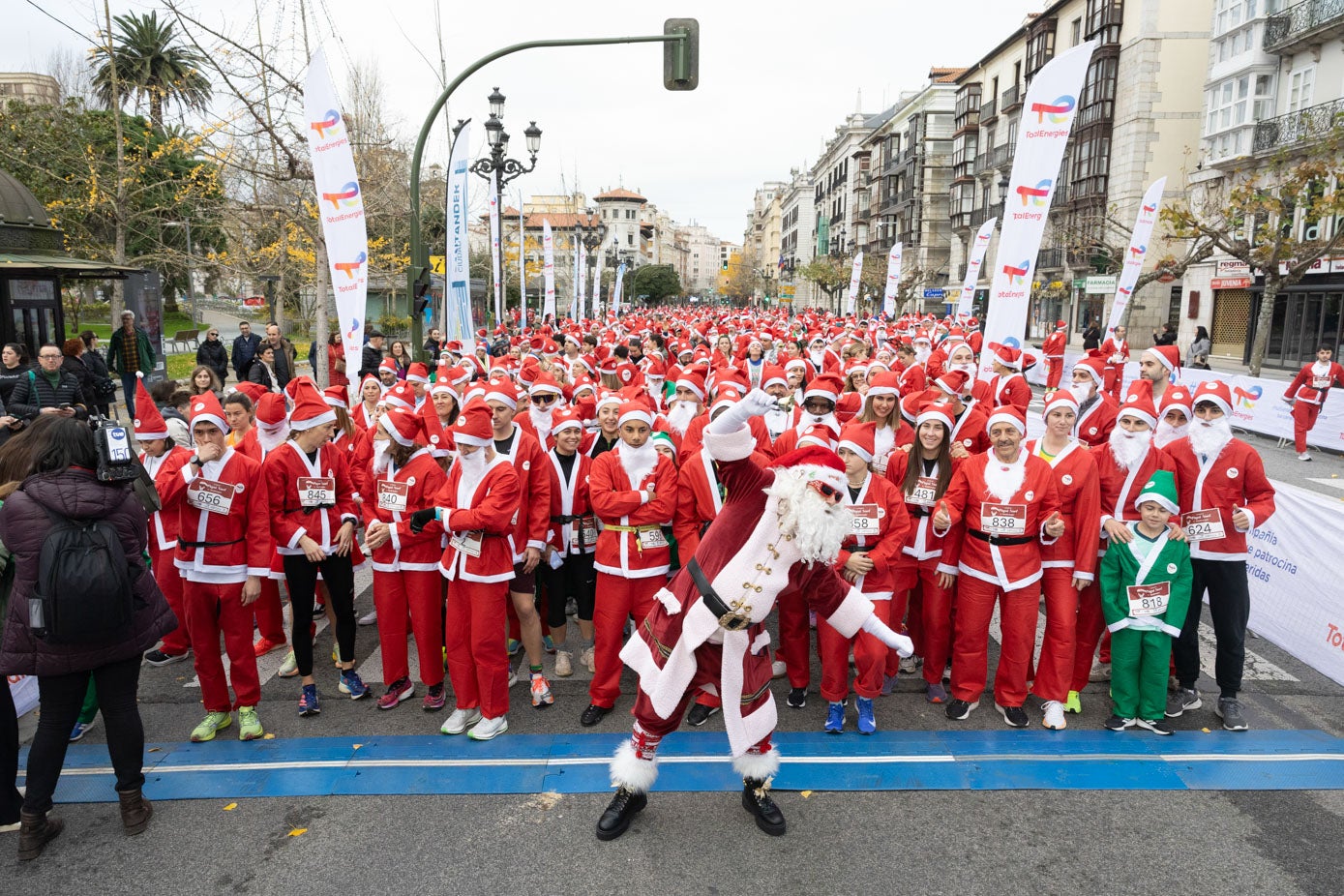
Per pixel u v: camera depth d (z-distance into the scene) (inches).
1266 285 832.3
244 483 189.9
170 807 169.3
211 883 146.6
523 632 214.7
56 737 154.7
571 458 234.4
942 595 213.3
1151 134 1384.1
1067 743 194.9
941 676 218.5
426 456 208.4
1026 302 303.4
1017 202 301.1
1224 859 152.3
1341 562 228.8
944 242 2402.8
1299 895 142.6
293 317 1598.2
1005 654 203.0
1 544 155.0
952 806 169.2
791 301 4087.1
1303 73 1072.2
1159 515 191.2
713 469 204.1
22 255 538.3
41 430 151.6
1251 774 180.9
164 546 236.5
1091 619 212.2
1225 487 198.5
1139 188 1397.6
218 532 189.3
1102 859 152.3
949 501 203.9
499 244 690.8
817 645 257.6
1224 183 1186.0
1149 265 1378.0
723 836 159.5
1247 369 1122.0
